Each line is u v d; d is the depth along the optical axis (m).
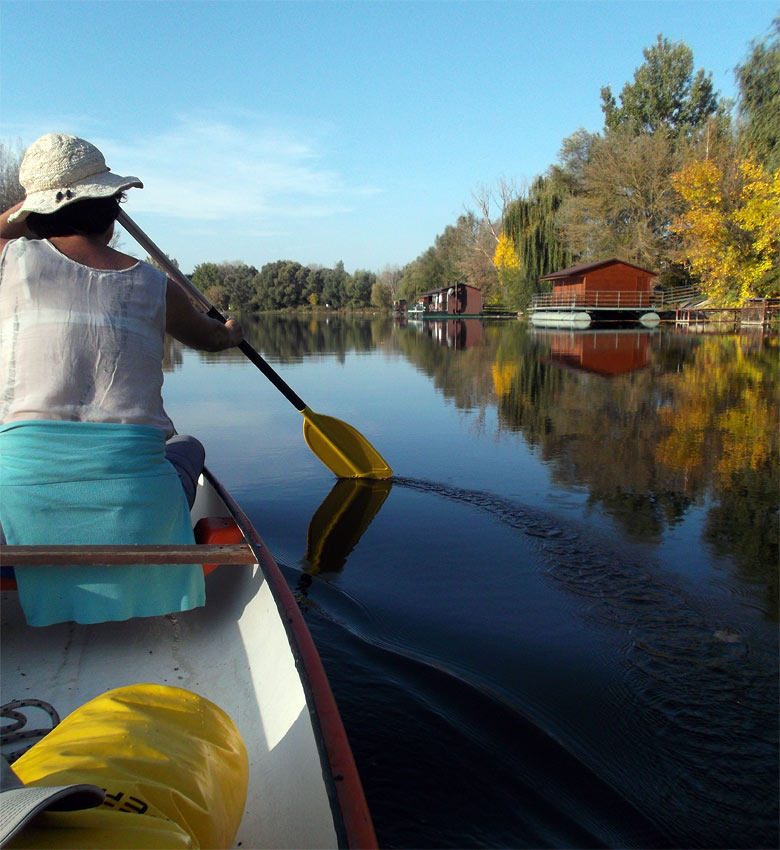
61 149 1.72
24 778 0.96
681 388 9.51
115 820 0.83
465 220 60.75
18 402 1.64
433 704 2.15
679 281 37.50
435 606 2.87
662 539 3.68
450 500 4.37
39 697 1.59
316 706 1.26
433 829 1.66
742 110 25.47
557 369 12.30
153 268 1.83
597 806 1.76
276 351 17.55
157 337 1.80
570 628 2.69
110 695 1.19
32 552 1.50
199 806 1.00
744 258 26.72
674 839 1.66
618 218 38.41
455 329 30.83
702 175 26.62
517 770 1.87
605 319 33.94
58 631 1.87
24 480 1.61
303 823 1.22
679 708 2.18
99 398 1.67
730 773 1.89
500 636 2.61
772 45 24.22
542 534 3.74
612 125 49.09
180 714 1.19
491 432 6.48
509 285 45.44
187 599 1.76
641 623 2.74
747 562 3.35
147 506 1.69
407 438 6.23
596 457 5.48
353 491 4.56
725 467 5.16
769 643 2.59
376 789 1.78
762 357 14.14
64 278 1.65
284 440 6.18
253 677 1.71
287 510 4.18
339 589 3.03
